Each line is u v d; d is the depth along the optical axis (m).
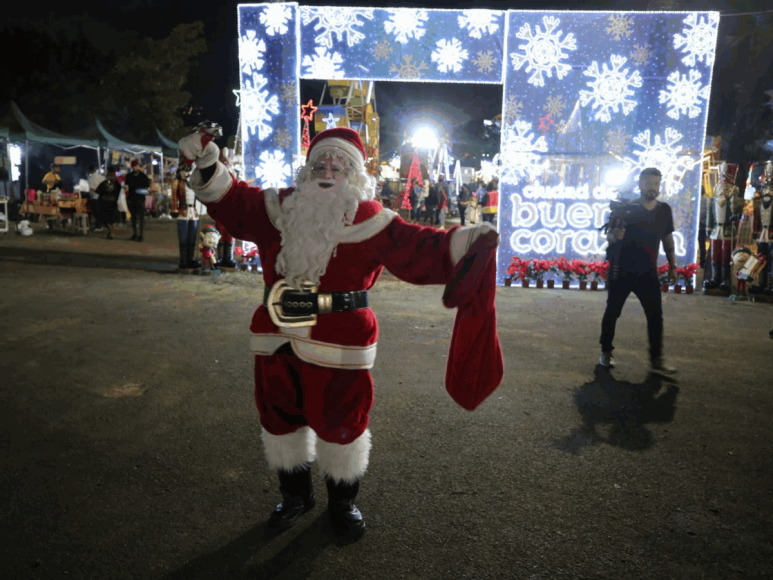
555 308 8.33
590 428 4.15
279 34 10.12
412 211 23.70
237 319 7.07
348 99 15.59
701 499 3.24
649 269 5.29
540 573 2.62
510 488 3.33
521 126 10.11
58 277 9.70
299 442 2.89
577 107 10.08
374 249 2.62
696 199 10.02
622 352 6.06
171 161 28.80
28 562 2.62
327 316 2.62
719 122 17.17
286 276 2.58
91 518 2.97
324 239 2.54
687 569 2.66
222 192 2.60
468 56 9.97
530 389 4.91
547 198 10.23
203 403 4.45
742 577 2.62
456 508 3.12
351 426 2.71
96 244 14.55
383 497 3.22
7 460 3.52
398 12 9.91
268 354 2.69
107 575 2.56
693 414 4.43
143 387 4.75
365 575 2.59
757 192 9.68
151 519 2.98
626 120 10.01
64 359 5.38
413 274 2.61
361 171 2.66
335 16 9.98
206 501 3.15
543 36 9.85
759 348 6.32
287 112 10.32
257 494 3.23
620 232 5.28
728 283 9.84
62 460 3.54
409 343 6.23
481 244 2.48
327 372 2.64
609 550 2.79
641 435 4.05
